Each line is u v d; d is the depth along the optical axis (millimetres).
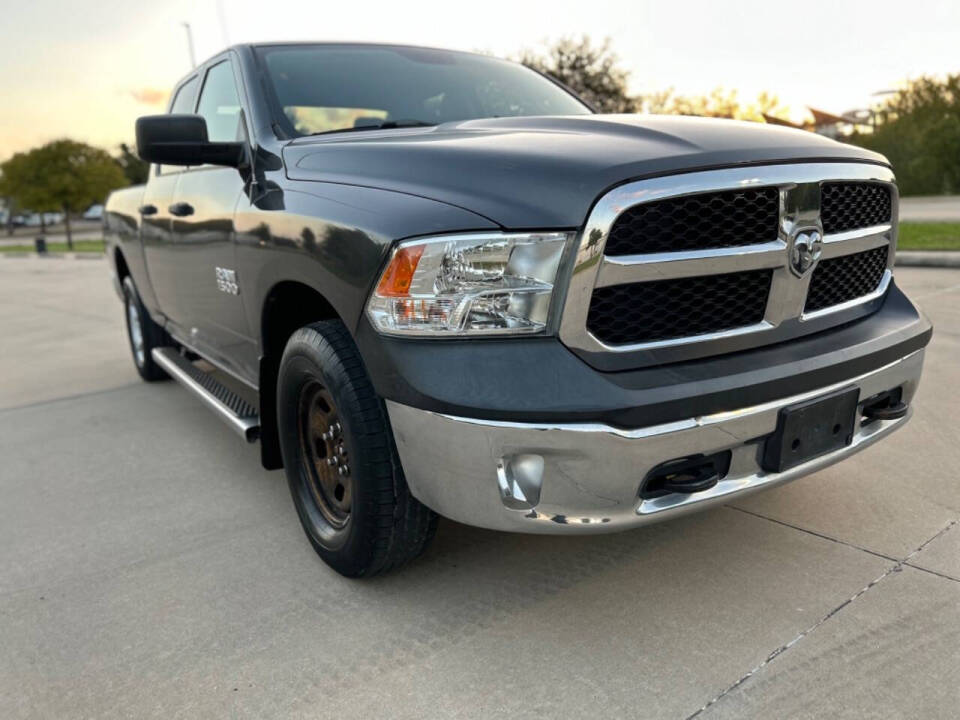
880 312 2369
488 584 2350
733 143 1949
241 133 2949
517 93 3434
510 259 1791
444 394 1813
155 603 2336
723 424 1868
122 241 4621
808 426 2020
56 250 27281
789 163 1949
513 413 1758
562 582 2342
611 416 1753
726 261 1882
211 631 2176
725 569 2365
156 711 1860
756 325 2000
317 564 2537
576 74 24656
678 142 1942
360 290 1993
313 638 2123
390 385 1921
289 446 2549
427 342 1868
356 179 2246
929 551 2402
